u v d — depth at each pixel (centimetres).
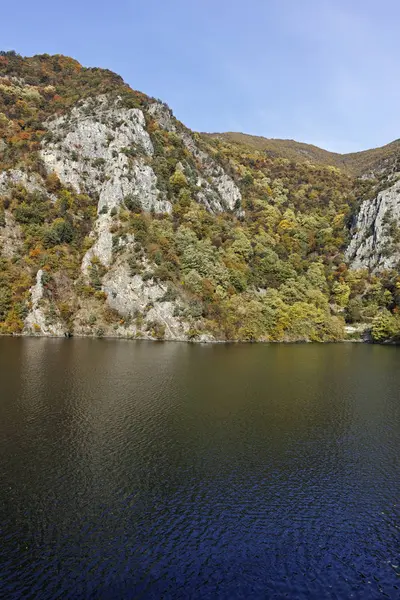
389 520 2198
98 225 10156
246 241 11638
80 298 9075
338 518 2198
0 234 9256
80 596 1614
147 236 9812
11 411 3603
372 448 3105
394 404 4275
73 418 3481
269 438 3241
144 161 11712
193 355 6912
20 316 8500
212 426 3441
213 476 2588
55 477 2481
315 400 4366
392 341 10531
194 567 1797
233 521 2130
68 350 6738
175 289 9238
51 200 10531
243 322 9744
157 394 4309
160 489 2403
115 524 2058
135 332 8769
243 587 1698
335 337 10900
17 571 1725
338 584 1739
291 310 10606
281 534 2047
